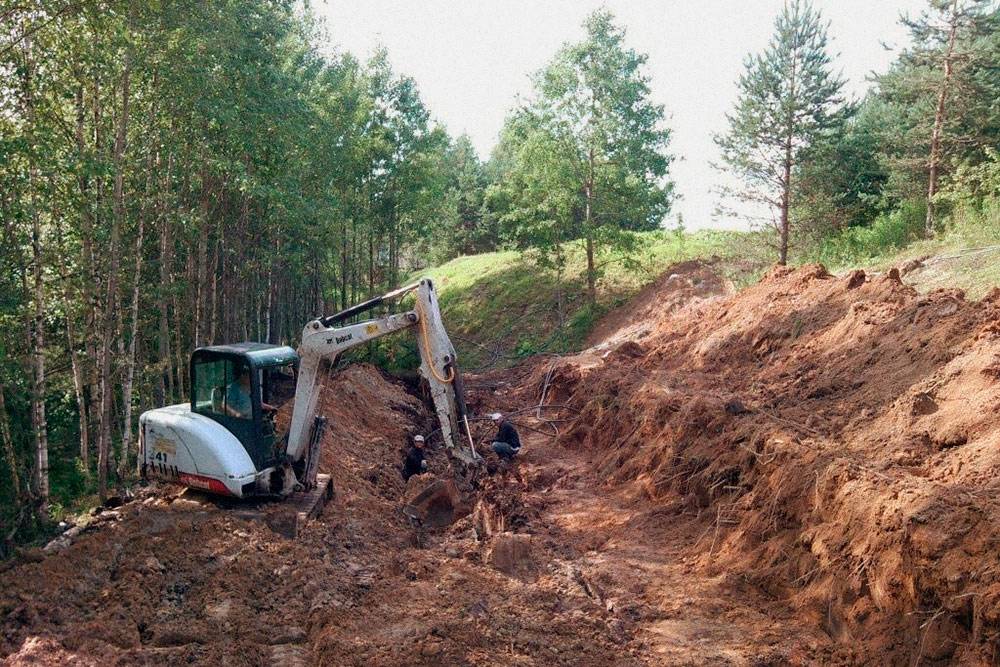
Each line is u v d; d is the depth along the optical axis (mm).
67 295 14719
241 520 9000
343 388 17141
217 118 14930
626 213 28250
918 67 22016
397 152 29766
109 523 8945
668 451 11609
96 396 17234
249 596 7578
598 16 26578
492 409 19969
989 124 21078
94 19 11547
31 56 11922
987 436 7688
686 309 24094
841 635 6973
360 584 8000
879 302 12820
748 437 10039
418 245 45844
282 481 9820
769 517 8672
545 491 12656
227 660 6324
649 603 8062
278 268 26344
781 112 22859
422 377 10750
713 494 9984
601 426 15039
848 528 7480
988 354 8945
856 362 11414
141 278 17375
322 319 10062
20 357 14023
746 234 25266
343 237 30469
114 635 6625
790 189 23375
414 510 10898
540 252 30344
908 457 8102
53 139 11633
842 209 23422
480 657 6461
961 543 6293
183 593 7562
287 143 19281
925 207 21109
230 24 14867
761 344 14875
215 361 9664
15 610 6816
